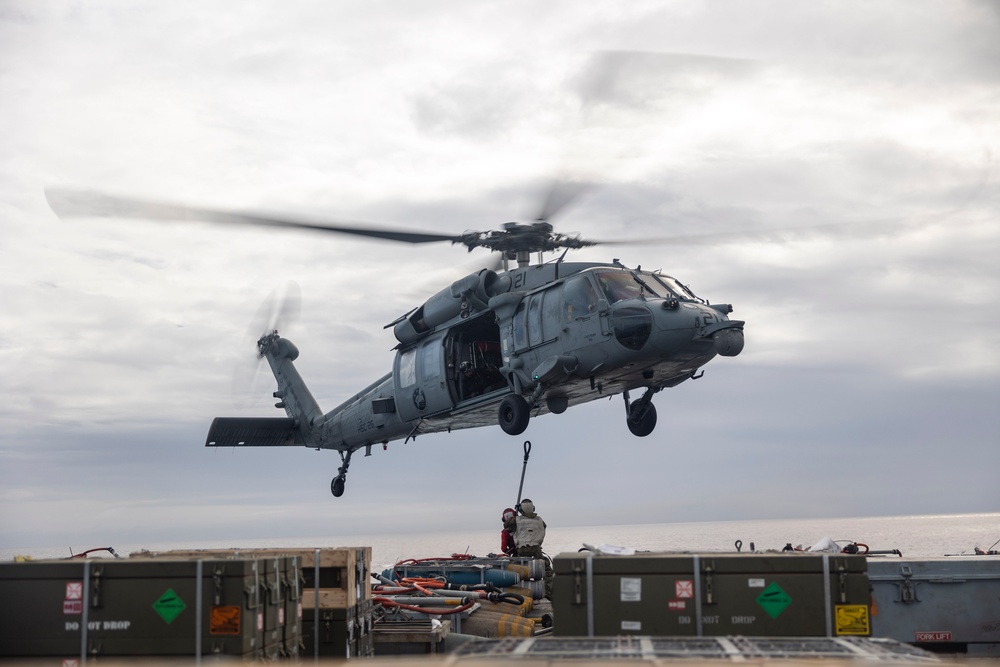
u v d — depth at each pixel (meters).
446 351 20.48
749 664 4.75
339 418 26.27
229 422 28.62
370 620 9.80
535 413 20.14
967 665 4.83
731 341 16.52
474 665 4.80
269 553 9.00
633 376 17.81
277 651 7.67
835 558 7.00
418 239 18.52
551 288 18.08
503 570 14.26
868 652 5.19
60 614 7.05
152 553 9.27
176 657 6.96
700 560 7.08
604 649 5.36
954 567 9.22
